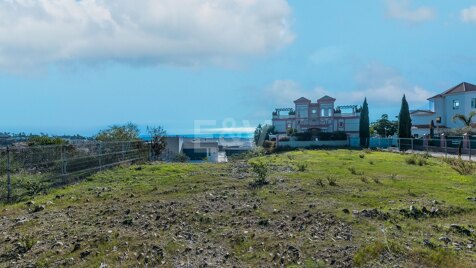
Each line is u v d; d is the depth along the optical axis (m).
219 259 5.44
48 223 7.23
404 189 10.27
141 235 6.38
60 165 12.52
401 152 28.64
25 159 11.50
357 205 8.37
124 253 5.61
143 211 7.98
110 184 12.05
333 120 52.12
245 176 12.90
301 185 10.77
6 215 8.03
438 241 6.09
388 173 13.80
